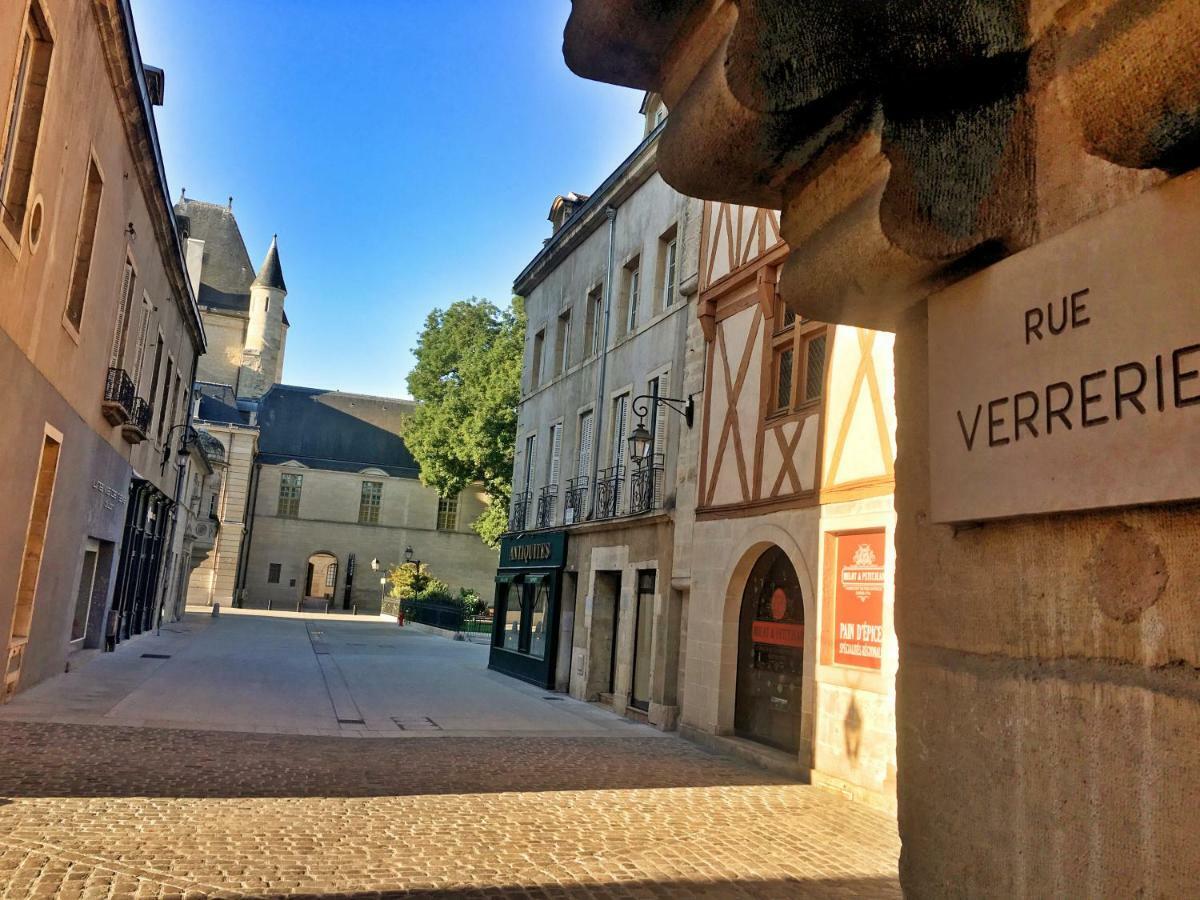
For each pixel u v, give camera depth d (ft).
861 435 27.73
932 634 5.69
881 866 18.97
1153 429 3.99
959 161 5.39
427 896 15.11
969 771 5.23
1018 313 4.89
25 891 13.97
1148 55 4.00
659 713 38.81
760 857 19.06
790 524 30.86
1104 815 4.26
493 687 51.83
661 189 46.55
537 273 65.92
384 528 175.52
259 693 42.09
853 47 5.41
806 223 6.49
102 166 35.24
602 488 48.21
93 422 39.81
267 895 14.64
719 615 35.01
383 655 70.69
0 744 25.21
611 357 50.49
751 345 35.14
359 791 23.02
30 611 33.86
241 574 163.53
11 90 23.48
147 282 49.32
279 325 196.13
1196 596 3.88
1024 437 4.77
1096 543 4.45
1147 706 4.08
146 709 34.12
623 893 16.03
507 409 110.52
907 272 5.60
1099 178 4.65
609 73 7.07
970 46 5.21
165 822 18.57
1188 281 3.90
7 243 24.70
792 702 31.09
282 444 176.65
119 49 32.89
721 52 5.74
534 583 55.77
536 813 21.79
